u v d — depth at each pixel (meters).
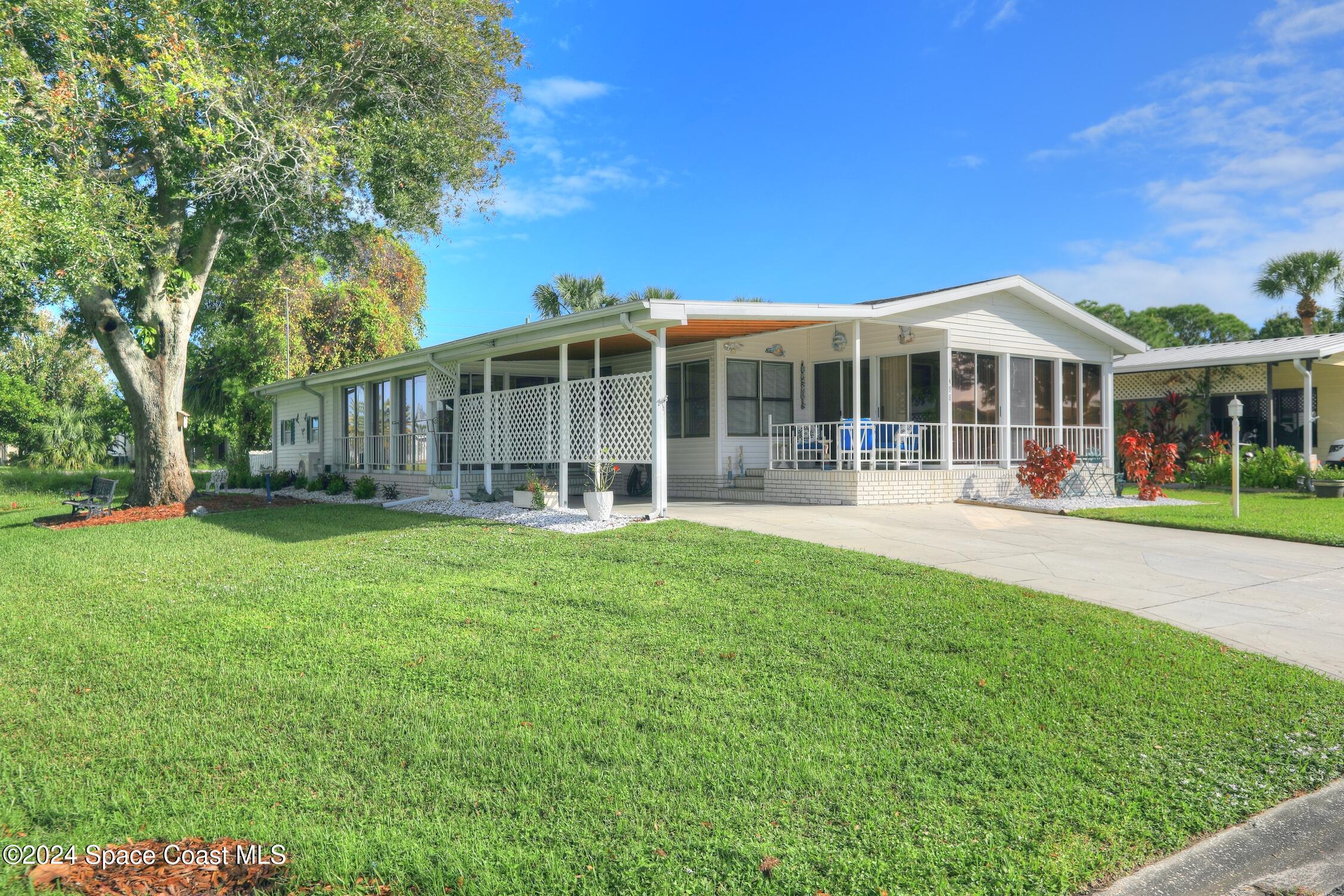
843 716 4.64
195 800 3.72
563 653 5.73
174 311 17.66
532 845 3.31
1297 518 12.53
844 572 8.14
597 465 12.62
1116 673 5.38
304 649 5.94
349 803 3.69
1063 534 11.19
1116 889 3.13
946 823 3.50
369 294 35.44
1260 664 5.65
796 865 3.17
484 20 18.48
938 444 15.95
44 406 40.19
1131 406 22.70
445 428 18.17
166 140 15.09
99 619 6.98
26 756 4.20
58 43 12.73
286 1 15.18
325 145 16.14
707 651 5.75
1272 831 3.58
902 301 14.78
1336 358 19.72
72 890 3.03
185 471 18.09
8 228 10.67
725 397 16.78
